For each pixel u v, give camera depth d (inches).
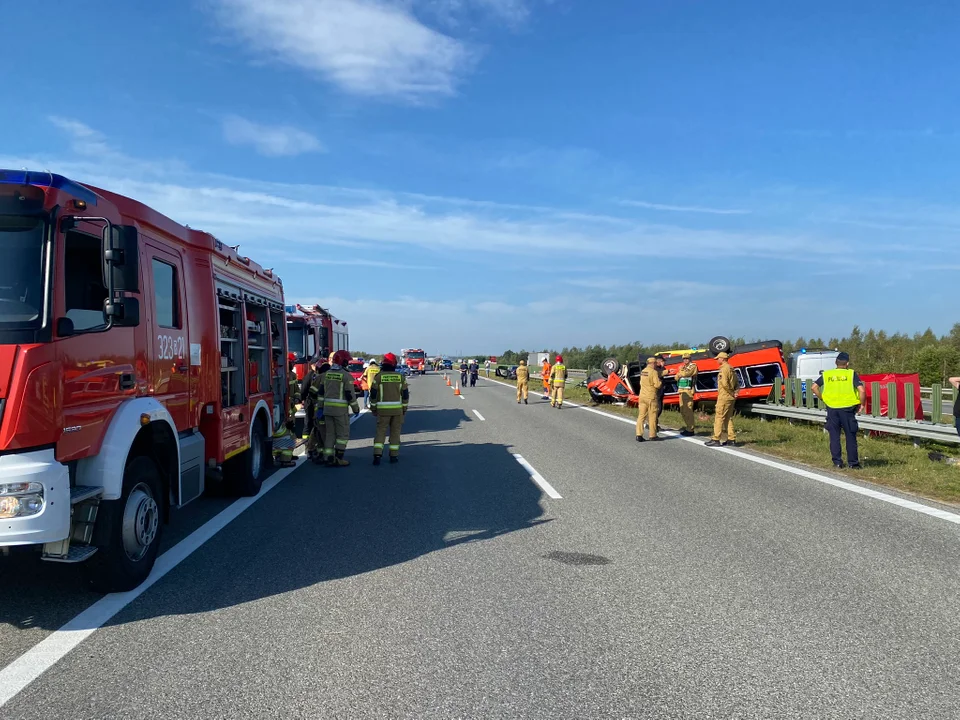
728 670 151.1
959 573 218.4
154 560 226.8
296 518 305.7
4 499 163.6
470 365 1774.1
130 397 217.6
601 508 319.0
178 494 244.7
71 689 143.9
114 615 187.5
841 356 425.4
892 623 177.6
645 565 230.1
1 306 173.0
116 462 197.6
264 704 137.3
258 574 223.8
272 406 402.0
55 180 186.2
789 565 228.1
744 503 326.3
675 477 399.2
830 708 134.0
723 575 218.2
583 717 131.6
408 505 332.2
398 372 473.1
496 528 284.2
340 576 221.5
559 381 979.3
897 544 252.8
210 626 179.2
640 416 580.4
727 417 541.0
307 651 162.7
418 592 205.2
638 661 156.1
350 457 507.5
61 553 179.6
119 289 194.4
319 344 834.8
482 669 152.6
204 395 288.0
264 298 395.5
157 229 249.6
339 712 133.8
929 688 142.0
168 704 137.4
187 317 273.3
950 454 479.5
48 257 178.2
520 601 196.5
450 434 641.6
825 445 518.6
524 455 496.1
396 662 156.4
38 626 179.6
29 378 167.5
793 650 161.3
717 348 752.3
